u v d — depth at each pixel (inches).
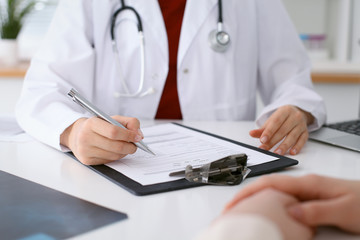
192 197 21.3
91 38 46.2
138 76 46.6
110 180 23.9
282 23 48.6
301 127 32.6
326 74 75.9
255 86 50.6
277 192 16.2
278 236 12.8
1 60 88.1
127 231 17.4
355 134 35.6
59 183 23.6
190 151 29.5
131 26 45.8
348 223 15.7
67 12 45.1
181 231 17.4
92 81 44.7
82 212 19.1
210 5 46.0
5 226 17.6
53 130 30.8
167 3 45.8
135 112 47.1
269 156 28.0
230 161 24.1
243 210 14.4
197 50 46.2
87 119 29.0
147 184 22.7
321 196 16.6
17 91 80.4
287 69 48.5
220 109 47.6
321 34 97.6
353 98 77.3
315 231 16.3
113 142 26.0
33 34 101.7
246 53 48.1
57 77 40.6
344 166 27.2
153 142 32.3
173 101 47.1
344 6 90.3
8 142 33.8
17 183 23.3
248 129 39.6
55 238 16.6
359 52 88.4
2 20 87.5
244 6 47.3
